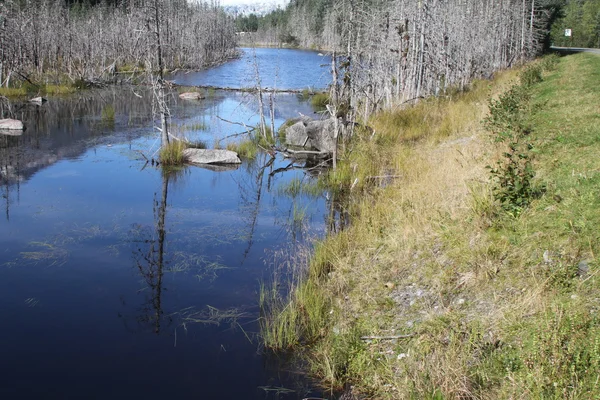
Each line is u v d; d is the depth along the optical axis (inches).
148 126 796.6
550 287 213.3
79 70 1427.2
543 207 276.8
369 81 712.4
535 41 1760.6
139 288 287.1
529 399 158.6
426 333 214.8
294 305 262.5
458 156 441.4
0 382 203.6
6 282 289.9
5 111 903.1
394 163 508.4
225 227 386.6
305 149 650.8
